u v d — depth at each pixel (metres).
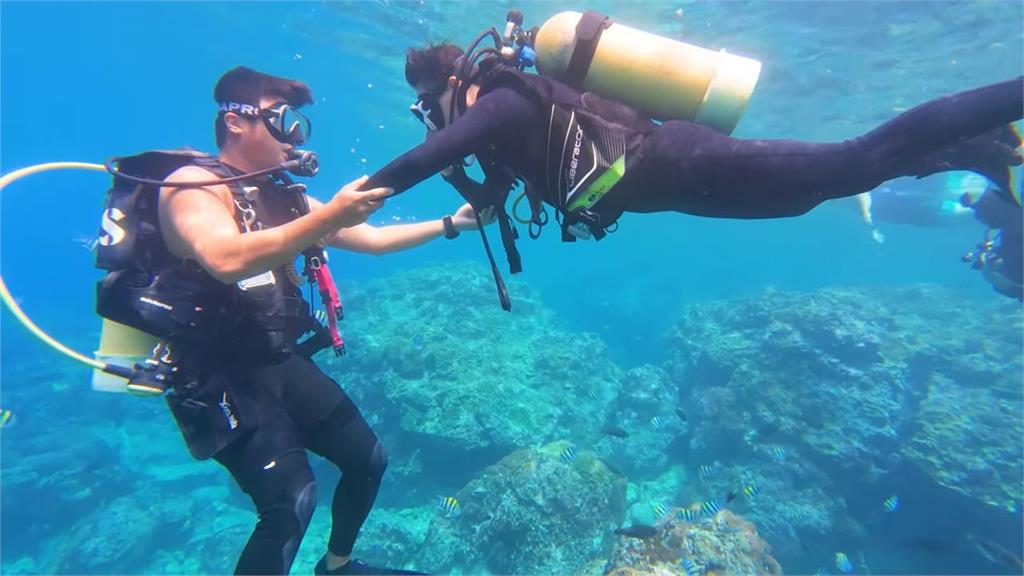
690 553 6.69
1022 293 7.54
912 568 10.94
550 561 8.91
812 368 13.48
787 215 2.09
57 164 2.04
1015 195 2.26
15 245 90.00
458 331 16.83
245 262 1.72
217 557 12.05
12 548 13.05
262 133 2.38
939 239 79.69
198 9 27.81
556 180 2.02
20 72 63.16
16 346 27.84
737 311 18.91
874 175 1.90
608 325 29.77
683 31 17.17
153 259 2.07
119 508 13.26
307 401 2.44
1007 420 11.32
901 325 17.34
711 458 13.48
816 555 10.94
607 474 10.48
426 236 3.31
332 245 3.23
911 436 11.73
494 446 11.98
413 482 12.13
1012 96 1.75
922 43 16.19
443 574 9.35
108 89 68.56
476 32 20.95
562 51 2.17
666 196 2.04
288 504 2.04
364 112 42.53
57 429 17.92
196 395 2.06
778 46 17.17
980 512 10.06
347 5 20.78
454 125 1.89
